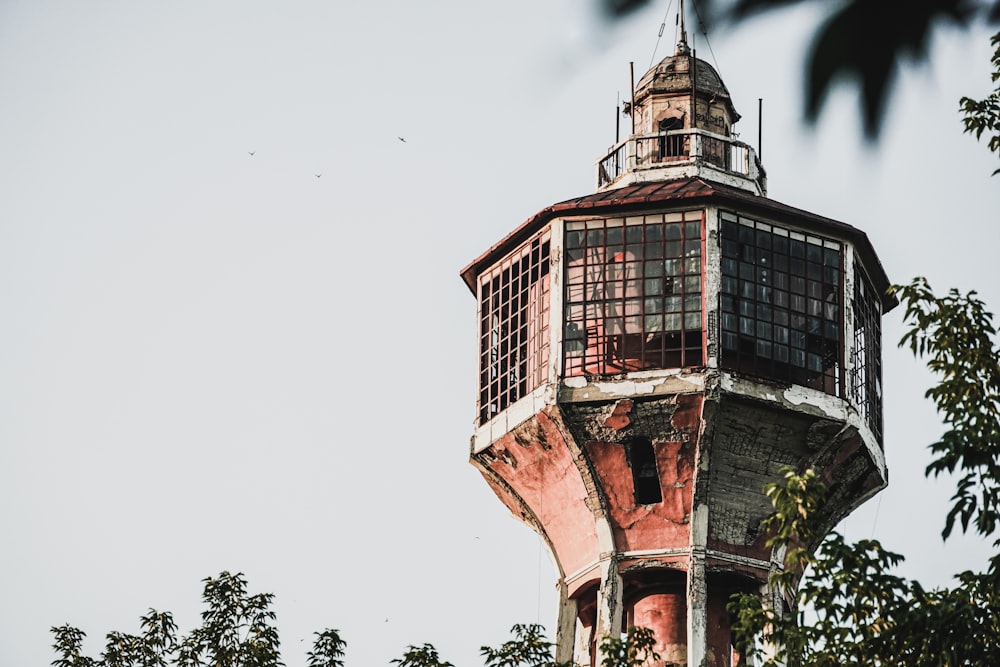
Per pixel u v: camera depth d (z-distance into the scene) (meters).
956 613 30.42
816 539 35.09
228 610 46.97
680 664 50.38
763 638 33.66
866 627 32.28
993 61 33.97
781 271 50.97
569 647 50.25
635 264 50.75
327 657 46.50
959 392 33.25
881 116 7.41
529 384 51.47
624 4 7.46
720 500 49.47
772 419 49.28
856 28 7.41
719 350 49.09
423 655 44.25
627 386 49.22
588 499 50.09
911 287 34.75
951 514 29.88
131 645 47.22
